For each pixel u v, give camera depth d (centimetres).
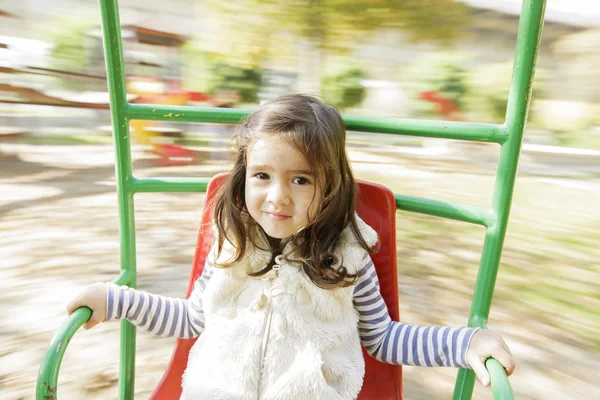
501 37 538
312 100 96
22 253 271
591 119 579
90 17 581
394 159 491
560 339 213
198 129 464
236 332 96
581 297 247
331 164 92
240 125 101
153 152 452
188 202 363
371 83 495
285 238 100
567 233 329
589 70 588
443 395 177
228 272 101
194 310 106
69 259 265
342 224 99
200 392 94
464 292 247
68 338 85
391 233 110
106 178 412
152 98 473
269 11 461
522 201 392
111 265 260
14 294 229
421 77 503
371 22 469
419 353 96
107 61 106
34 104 546
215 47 477
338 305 98
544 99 598
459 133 98
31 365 182
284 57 480
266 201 91
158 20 512
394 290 110
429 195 367
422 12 482
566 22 605
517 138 94
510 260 288
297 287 98
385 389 112
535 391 180
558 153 554
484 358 86
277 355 93
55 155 473
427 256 288
